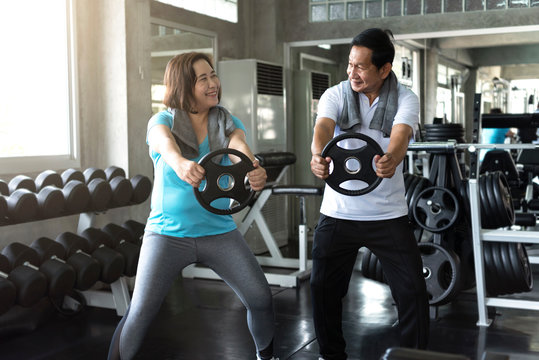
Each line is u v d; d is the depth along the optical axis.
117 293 3.89
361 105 2.38
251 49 6.51
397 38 6.02
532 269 5.10
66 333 3.54
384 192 2.34
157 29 5.17
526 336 3.40
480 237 3.50
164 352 3.18
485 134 6.44
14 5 3.89
